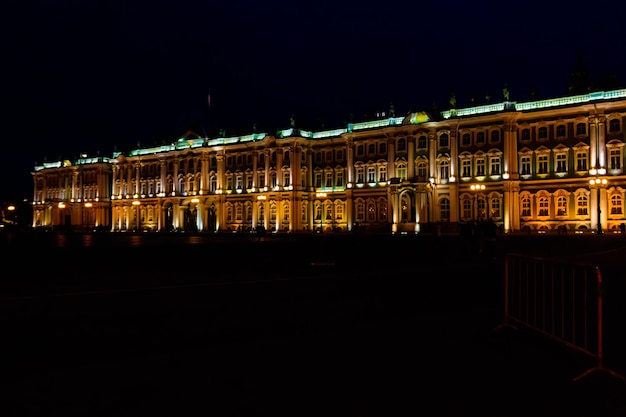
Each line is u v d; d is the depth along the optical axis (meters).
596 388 8.84
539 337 12.34
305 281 22.78
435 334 12.85
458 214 78.19
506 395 8.53
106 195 128.62
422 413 7.79
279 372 9.83
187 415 7.77
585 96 69.88
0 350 11.85
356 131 89.25
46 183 142.25
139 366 10.39
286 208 95.69
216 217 106.00
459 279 23.20
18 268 26.64
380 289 20.56
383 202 86.56
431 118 80.81
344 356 10.92
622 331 12.65
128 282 23.47
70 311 16.19
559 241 47.44
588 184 68.75
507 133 74.12
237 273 27.17
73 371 10.11
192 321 14.85
